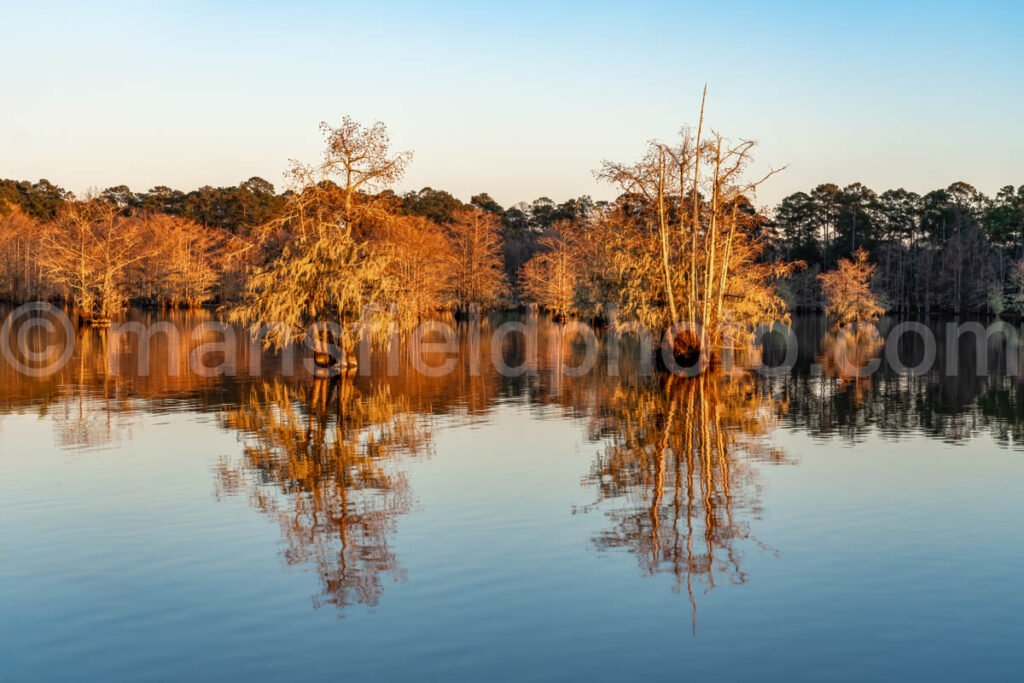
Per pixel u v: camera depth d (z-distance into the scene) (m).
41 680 6.68
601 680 6.65
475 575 8.91
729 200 32.62
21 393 23.39
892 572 8.99
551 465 14.26
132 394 23.30
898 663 6.93
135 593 8.42
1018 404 22.22
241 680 6.67
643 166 32.72
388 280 29.45
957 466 14.27
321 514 11.19
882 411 20.89
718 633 7.50
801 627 7.63
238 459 14.66
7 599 8.29
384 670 6.82
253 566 9.19
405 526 10.63
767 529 10.54
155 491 12.38
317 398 22.72
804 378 28.53
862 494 12.30
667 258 31.83
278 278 28.80
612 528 10.56
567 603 8.16
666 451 15.57
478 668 6.86
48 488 12.54
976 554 9.57
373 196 31.52
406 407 21.16
